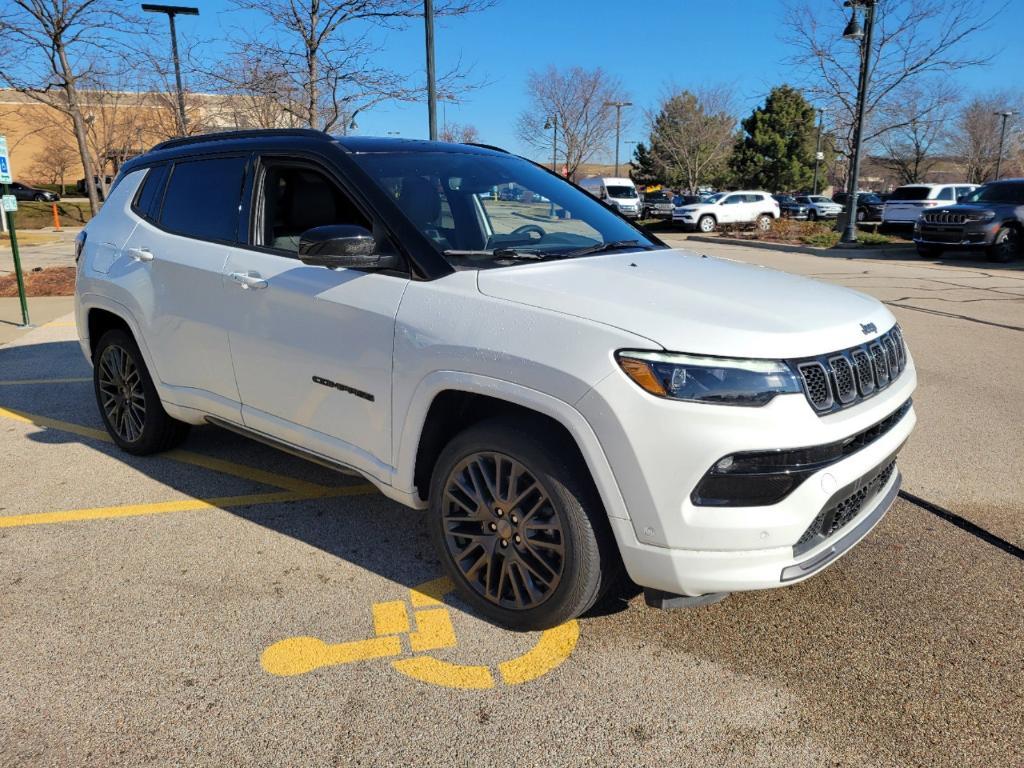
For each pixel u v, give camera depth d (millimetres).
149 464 4672
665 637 2943
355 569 3441
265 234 3684
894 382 2959
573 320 2594
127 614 3066
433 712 2533
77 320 4891
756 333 2510
